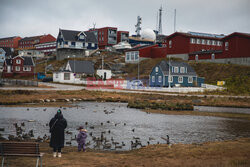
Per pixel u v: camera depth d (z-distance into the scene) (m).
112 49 135.62
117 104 49.59
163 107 42.97
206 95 61.72
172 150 15.88
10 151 11.21
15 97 50.91
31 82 75.31
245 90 67.12
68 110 39.09
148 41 161.50
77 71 93.31
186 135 23.34
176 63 82.94
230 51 87.88
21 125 25.73
